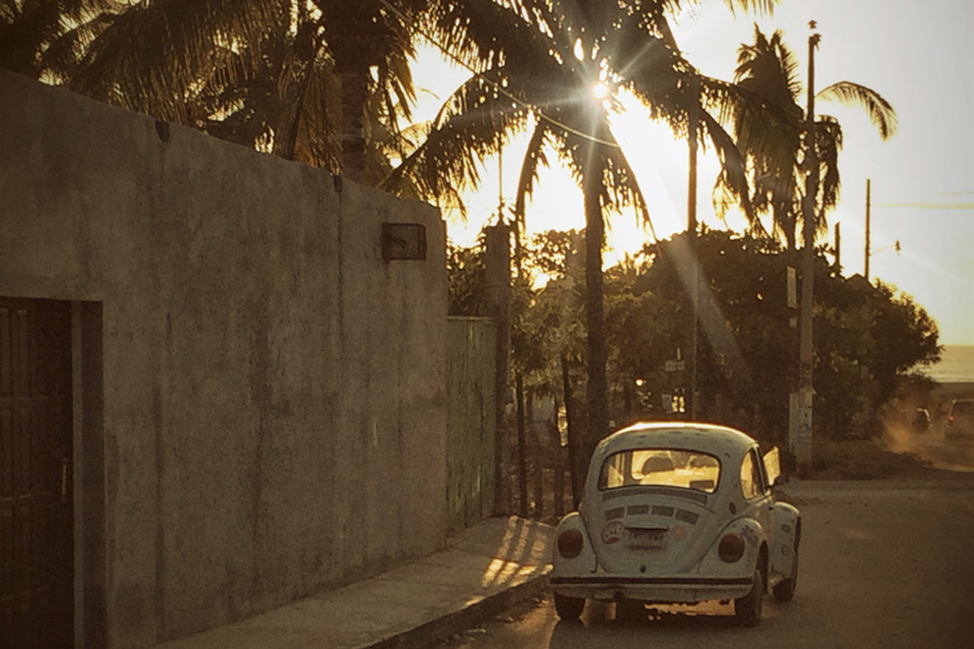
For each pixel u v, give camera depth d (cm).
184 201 949
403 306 1402
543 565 1405
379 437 1331
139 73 1499
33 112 777
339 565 1229
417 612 1091
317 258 1185
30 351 816
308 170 1166
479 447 1803
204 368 980
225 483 1013
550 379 2681
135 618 884
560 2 1853
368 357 1302
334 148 2128
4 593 786
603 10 1986
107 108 852
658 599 1108
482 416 1820
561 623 1153
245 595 1046
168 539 928
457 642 1059
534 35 1703
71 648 844
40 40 1123
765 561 1163
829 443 3859
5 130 751
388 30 1680
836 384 4247
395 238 1334
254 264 1060
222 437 1009
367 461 1298
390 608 1109
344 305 1245
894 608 1222
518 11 1750
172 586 934
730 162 2284
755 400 4022
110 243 854
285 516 1117
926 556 1656
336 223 1227
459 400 1712
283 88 2044
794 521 1266
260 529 1071
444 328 1537
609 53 2017
